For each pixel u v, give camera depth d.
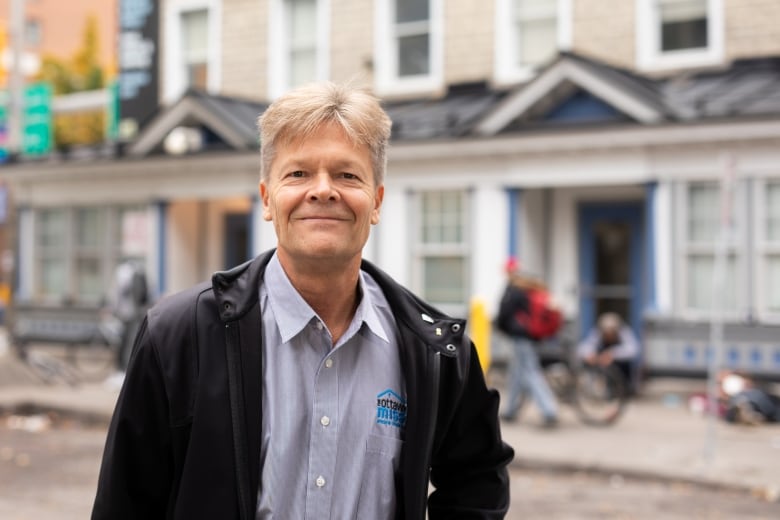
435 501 2.44
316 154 2.07
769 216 11.98
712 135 12.02
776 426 10.77
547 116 13.50
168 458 2.09
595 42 14.75
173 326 2.06
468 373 2.31
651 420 11.11
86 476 8.45
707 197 12.34
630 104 12.55
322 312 2.15
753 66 13.52
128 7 18.66
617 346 12.47
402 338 2.20
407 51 16.52
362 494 2.09
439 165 14.21
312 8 17.41
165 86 18.66
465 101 15.45
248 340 2.05
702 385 12.24
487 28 15.66
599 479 8.57
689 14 14.16
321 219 2.05
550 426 10.53
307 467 2.05
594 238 14.20
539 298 10.59
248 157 15.70
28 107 17.88
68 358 15.23
